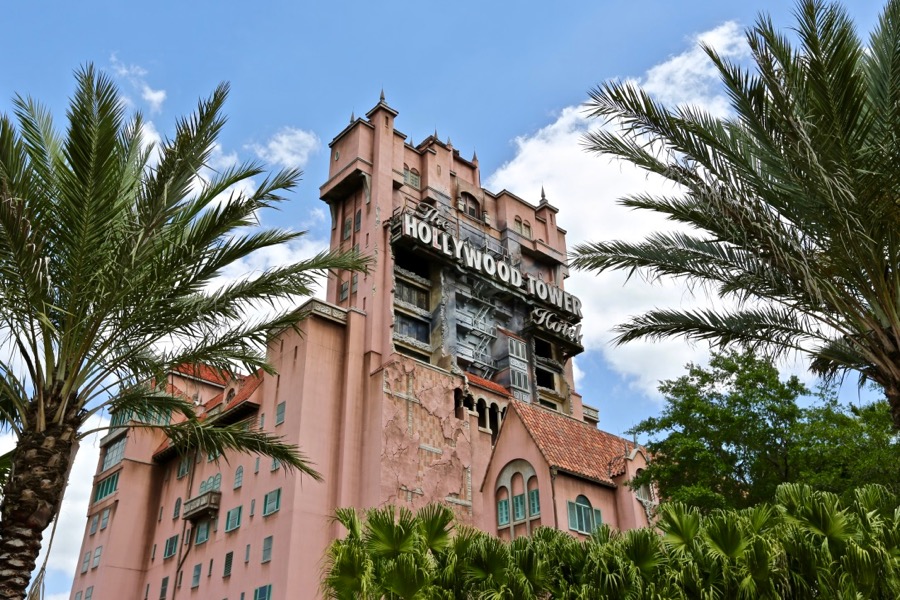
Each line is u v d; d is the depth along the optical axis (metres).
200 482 59.84
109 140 17.72
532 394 64.44
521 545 19.61
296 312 21.78
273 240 20.25
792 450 29.09
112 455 68.94
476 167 75.75
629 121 18.98
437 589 17.97
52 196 18.30
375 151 64.94
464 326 63.50
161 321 19.41
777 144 17.53
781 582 16.12
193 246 18.94
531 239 75.50
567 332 69.88
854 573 15.81
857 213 16.39
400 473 50.97
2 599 15.40
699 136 18.59
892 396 16.94
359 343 56.06
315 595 46.28
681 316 22.05
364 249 60.62
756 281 19.44
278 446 20.86
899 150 16.00
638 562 17.88
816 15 16.25
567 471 37.75
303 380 52.66
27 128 19.38
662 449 31.94
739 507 29.59
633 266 21.31
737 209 18.25
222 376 21.47
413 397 54.44
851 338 17.89
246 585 48.94
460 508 53.12
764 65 16.91
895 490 27.70
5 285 17.38
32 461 16.66
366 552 18.84
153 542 62.84
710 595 16.36
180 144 18.50
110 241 18.33
